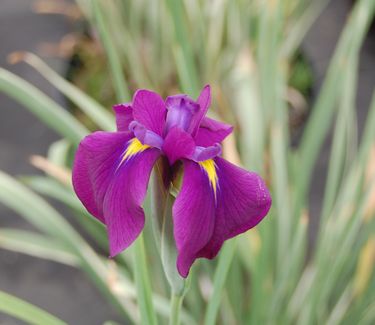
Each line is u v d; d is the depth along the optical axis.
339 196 0.96
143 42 1.46
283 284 0.80
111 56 0.72
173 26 0.82
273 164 0.89
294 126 1.39
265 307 0.82
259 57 0.91
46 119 0.78
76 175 0.45
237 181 0.45
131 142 0.46
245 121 0.95
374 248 0.86
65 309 1.13
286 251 0.87
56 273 1.19
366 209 0.90
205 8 1.25
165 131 0.46
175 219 0.42
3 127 1.48
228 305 0.86
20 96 0.76
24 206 0.79
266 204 0.44
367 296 0.83
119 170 0.45
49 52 1.68
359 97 1.59
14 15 1.84
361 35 0.83
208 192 0.44
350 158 1.06
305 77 1.46
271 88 0.90
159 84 1.41
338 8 1.86
